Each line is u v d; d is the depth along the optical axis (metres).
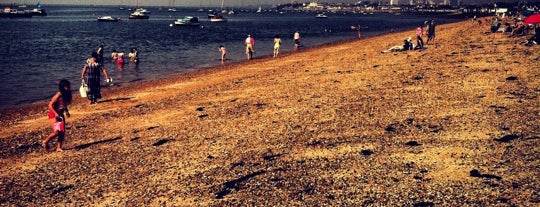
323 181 8.74
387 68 23.91
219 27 124.25
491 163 9.02
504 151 9.66
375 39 58.66
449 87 17.03
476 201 7.38
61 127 11.97
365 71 23.55
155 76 29.75
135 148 11.89
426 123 12.42
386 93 17.00
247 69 30.89
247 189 8.59
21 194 9.05
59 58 42.31
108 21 154.38
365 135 11.73
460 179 8.35
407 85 18.25
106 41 67.31
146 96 21.12
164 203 8.18
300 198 8.00
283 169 9.57
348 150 10.58
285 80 22.88
